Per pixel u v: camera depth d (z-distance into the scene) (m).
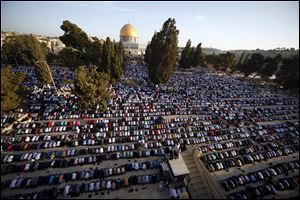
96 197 27.50
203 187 31.31
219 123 51.22
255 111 60.16
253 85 99.38
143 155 36.19
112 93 65.94
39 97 58.91
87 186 28.27
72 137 39.69
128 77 96.00
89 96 47.62
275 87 96.62
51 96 59.66
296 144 43.78
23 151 35.41
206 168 33.88
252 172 33.81
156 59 74.94
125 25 196.62
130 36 195.25
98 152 36.06
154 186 30.03
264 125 50.53
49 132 41.66
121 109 53.78
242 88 90.00
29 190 27.66
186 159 35.94
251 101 70.19
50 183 28.53
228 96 75.81
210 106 62.38
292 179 31.94
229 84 96.62
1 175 29.72
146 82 88.94
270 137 45.09
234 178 31.58
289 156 39.31
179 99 65.81
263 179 32.31
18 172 30.47
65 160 32.88
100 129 42.88
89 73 51.38
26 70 91.12
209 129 47.00
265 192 29.45
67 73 91.62
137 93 69.31
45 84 71.56
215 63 145.00
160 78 75.50
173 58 73.56
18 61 101.31
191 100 65.88
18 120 44.47
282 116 59.16
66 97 59.94
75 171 31.70
